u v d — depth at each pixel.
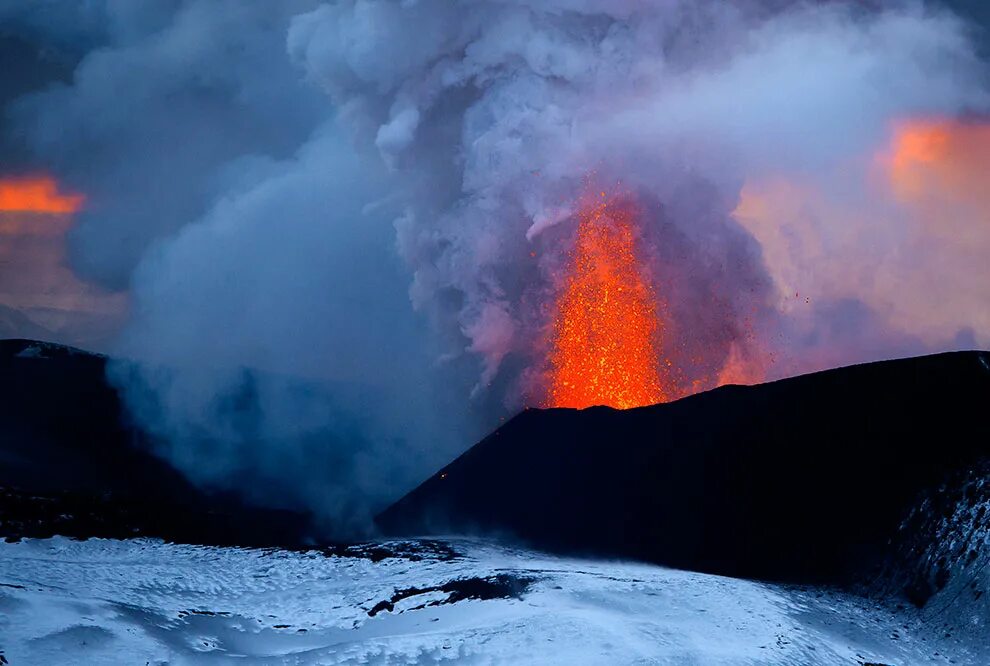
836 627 24.55
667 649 21.20
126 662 20.45
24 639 20.61
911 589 26.81
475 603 24.50
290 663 21.11
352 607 25.45
